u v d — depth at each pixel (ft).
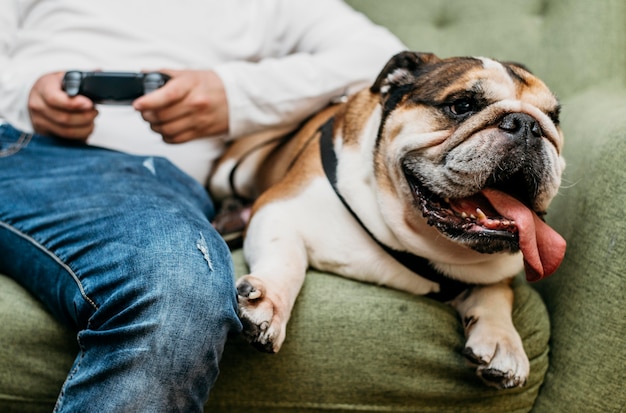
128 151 4.49
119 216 3.32
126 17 4.65
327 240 3.89
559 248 3.30
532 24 5.64
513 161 3.18
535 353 3.79
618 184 3.80
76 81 4.00
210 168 4.99
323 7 5.09
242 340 3.43
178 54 4.66
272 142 5.18
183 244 3.13
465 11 5.84
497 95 3.44
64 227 3.36
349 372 3.50
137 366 2.76
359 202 3.79
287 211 3.97
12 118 4.30
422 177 3.42
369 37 4.92
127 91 4.03
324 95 4.62
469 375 3.56
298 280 3.62
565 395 3.73
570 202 4.24
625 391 3.61
